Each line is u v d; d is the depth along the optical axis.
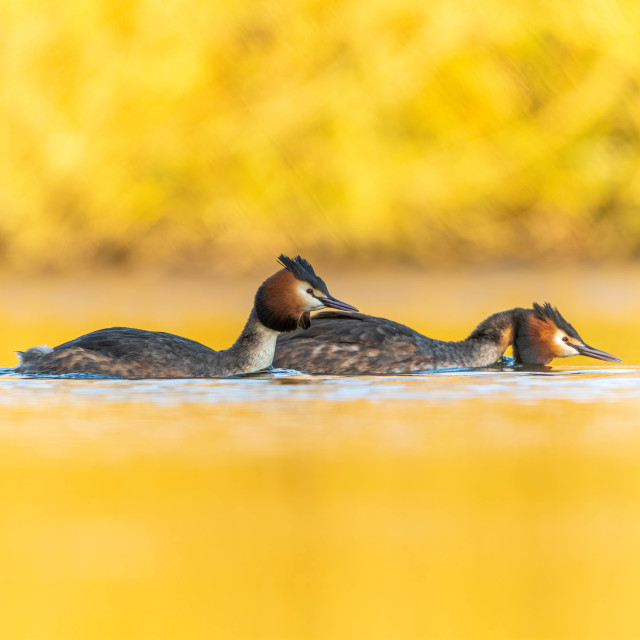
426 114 34.81
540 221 35.19
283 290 15.94
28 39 33.19
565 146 35.75
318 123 34.31
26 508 8.47
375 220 34.31
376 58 34.62
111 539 7.76
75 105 33.34
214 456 10.11
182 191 33.72
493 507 8.48
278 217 33.94
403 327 17.14
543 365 17.47
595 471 9.55
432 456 10.14
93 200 33.22
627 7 35.59
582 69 35.59
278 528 8.00
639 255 35.38
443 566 7.27
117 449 10.42
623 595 6.79
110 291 30.03
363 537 7.81
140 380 15.02
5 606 6.61
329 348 16.52
